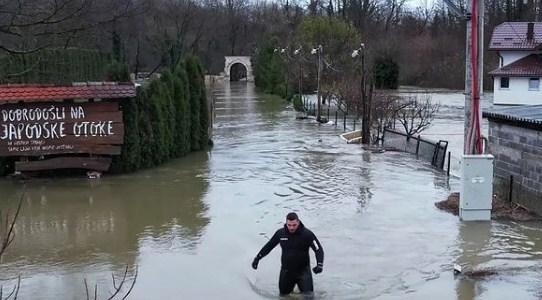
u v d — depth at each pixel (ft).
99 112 59.52
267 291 29.66
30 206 48.21
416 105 135.54
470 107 44.83
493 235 38.93
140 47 204.13
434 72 253.44
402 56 259.80
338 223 41.98
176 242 38.17
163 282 30.96
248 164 67.72
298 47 175.83
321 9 293.02
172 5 231.09
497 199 46.93
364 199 49.44
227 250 36.42
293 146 82.84
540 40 162.91
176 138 72.74
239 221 43.04
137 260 34.60
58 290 29.89
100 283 30.83
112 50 137.18
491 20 252.01
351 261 33.88
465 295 28.68
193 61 78.69
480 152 43.98
